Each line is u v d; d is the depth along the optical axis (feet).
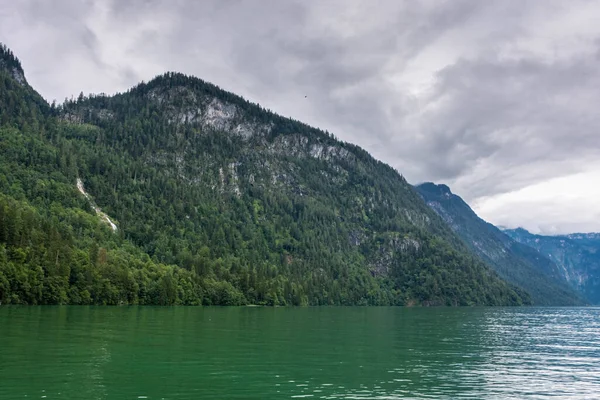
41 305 468.75
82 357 170.19
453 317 568.41
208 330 282.15
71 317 329.72
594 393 147.13
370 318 489.67
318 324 369.50
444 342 270.05
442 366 185.26
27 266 474.49
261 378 148.66
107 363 161.38
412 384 150.20
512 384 156.87
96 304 524.52
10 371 144.15
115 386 130.72
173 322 327.06
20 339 208.95
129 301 565.53
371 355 205.67
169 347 202.90
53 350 182.80
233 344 221.66
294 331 300.20
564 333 367.04
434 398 134.10
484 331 360.28
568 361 213.05
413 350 228.22
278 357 189.47
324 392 134.82
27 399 115.34
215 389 132.36
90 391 124.57
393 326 380.17
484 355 221.87
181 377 145.38
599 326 468.75
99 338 220.84
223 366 165.48
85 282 518.78
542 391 148.15
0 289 445.37
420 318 524.11
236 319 391.65
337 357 195.62
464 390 145.18
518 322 501.15
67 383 131.64
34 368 149.28
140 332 253.03
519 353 234.38
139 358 173.47
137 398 119.85
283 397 127.44
